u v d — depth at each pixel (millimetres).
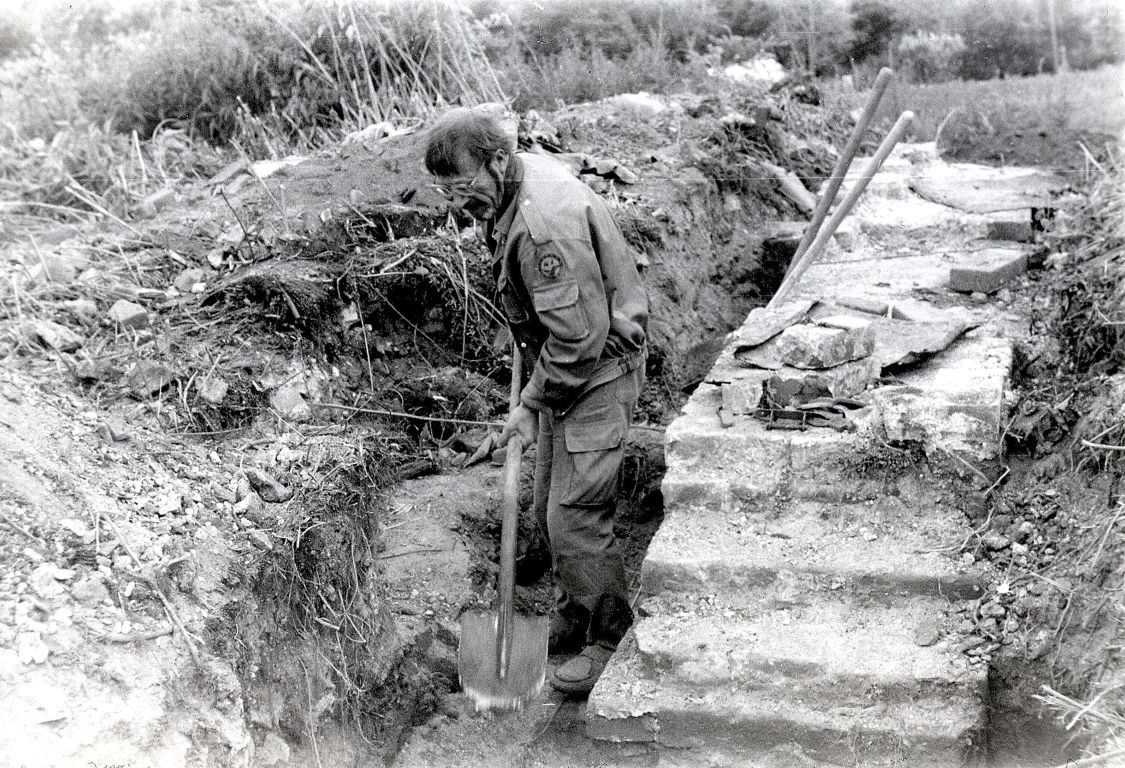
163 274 4117
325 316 4039
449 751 3250
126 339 3631
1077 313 3994
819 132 7340
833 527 3334
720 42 8328
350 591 3246
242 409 3574
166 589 2617
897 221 5676
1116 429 3199
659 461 4332
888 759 2871
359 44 5910
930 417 3277
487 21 7215
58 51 6910
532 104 6602
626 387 3307
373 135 5203
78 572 2529
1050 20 9438
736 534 3354
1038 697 2770
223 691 2535
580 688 3348
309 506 3236
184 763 2322
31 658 2289
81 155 5438
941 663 2941
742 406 3596
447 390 4348
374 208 4469
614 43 7684
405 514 3826
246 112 5859
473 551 3777
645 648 3127
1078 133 7883
